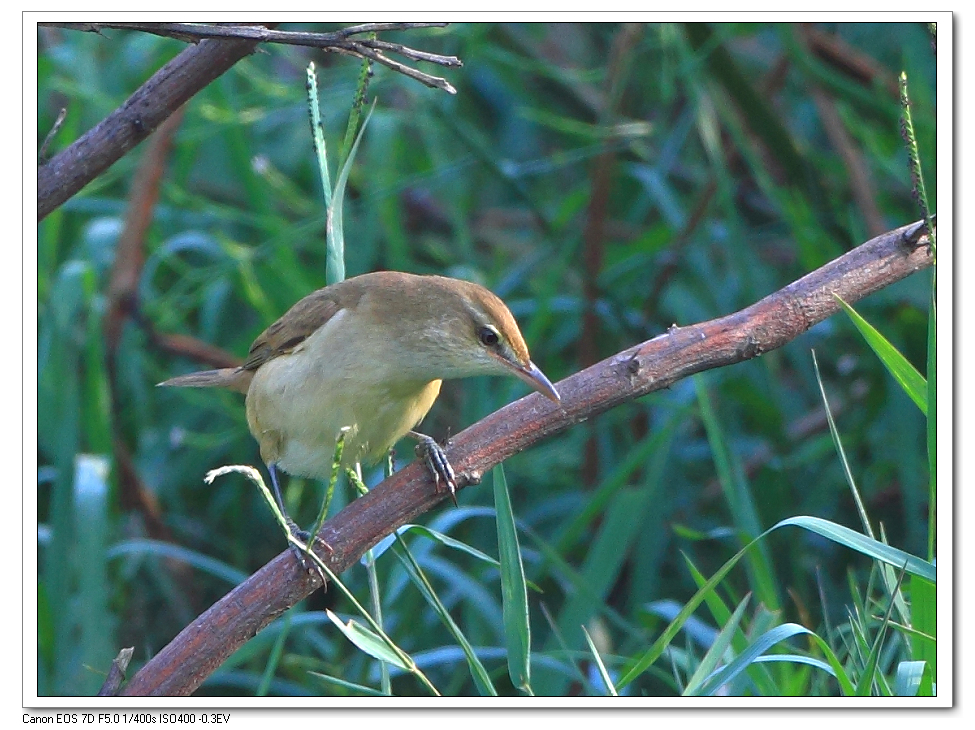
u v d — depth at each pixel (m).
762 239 14.16
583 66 15.73
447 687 9.74
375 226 12.30
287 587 5.70
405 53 5.71
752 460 11.73
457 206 13.46
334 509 8.02
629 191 15.03
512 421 6.17
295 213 14.28
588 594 8.73
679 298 12.76
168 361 12.83
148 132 6.76
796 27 11.94
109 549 9.48
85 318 11.70
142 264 11.95
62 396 10.07
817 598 10.55
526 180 15.21
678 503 11.49
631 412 11.80
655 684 9.05
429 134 12.99
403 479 6.10
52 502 9.38
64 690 8.83
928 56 12.49
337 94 12.13
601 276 12.84
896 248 6.13
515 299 13.83
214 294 12.78
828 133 12.62
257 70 12.88
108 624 9.15
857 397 12.32
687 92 12.55
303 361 7.83
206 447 12.14
